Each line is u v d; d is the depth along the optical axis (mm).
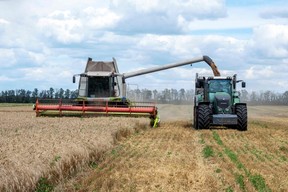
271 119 39094
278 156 16281
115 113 27422
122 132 21188
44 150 12547
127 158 15062
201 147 18125
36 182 10102
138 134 22750
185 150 17109
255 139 21281
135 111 27188
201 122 24859
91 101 29141
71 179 11500
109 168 13180
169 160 14719
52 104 27828
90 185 11117
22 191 9492
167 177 12023
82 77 29484
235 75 26062
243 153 16688
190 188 10930
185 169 13094
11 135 16422
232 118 24562
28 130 18531
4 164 10484
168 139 20703
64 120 24656
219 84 25922
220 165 13734
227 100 24906
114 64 30594
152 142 19547
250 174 12445
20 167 10094
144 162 14289
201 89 26516
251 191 10680
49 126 20672
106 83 29562
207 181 11523
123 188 10930
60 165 11367
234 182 11398
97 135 17312
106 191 10594
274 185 11406
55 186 10625
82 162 12867
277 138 22156
